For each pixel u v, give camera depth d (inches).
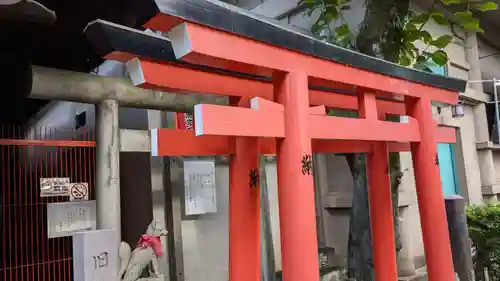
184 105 146.4
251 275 85.6
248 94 87.8
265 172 184.9
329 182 209.3
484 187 258.8
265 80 90.4
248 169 87.7
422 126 103.3
